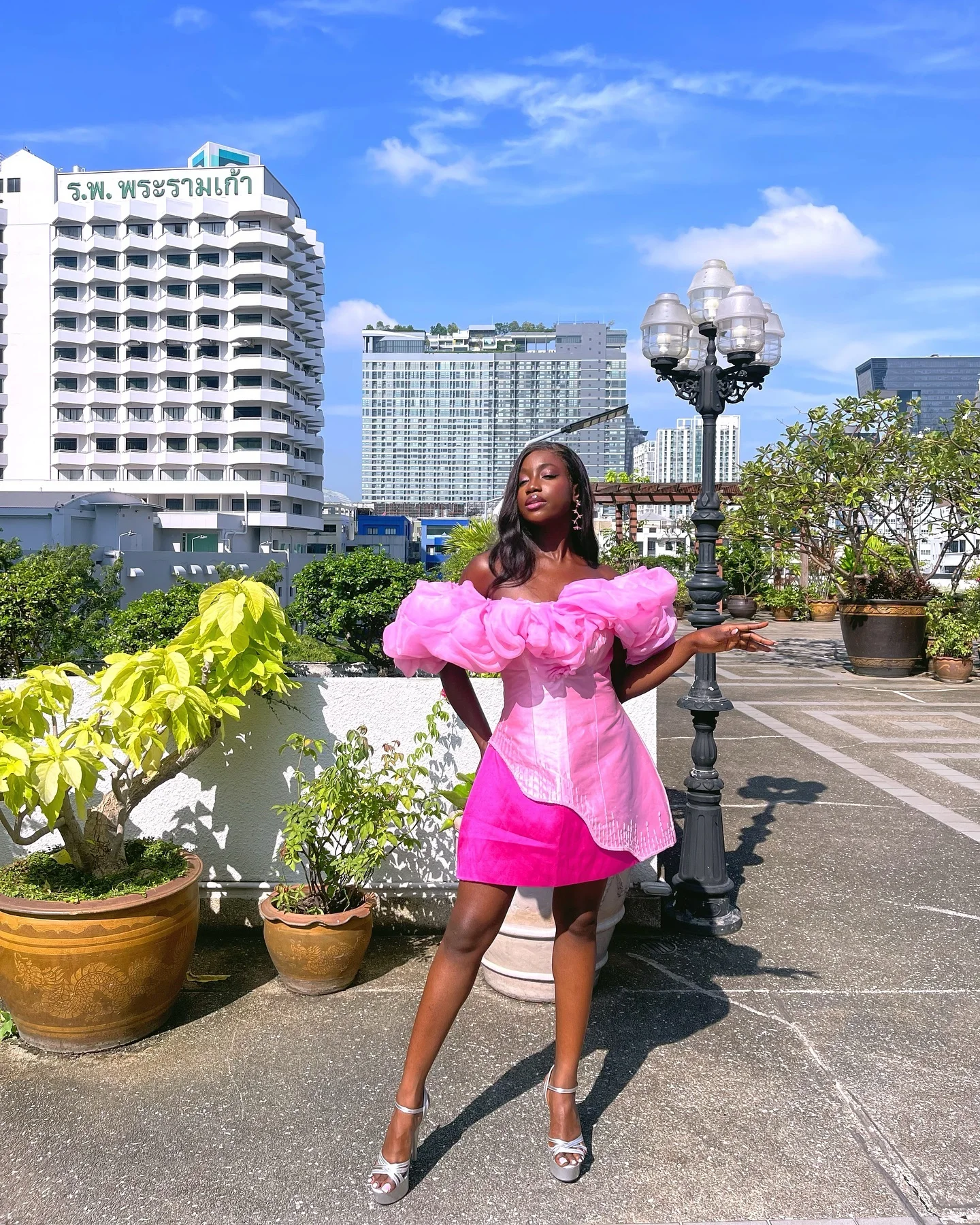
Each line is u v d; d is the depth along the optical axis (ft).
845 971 11.69
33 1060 9.30
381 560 33.42
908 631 42.98
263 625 10.78
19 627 17.53
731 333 13.76
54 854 10.65
